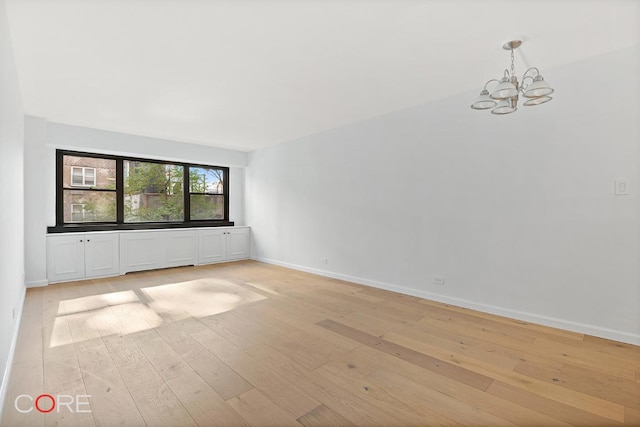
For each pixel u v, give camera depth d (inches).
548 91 86.4
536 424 66.5
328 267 203.6
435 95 143.6
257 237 264.4
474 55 105.5
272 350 100.0
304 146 218.7
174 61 108.1
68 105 152.6
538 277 121.8
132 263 211.3
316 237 211.6
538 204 121.4
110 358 94.0
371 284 179.5
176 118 174.7
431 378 83.9
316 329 117.3
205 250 246.5
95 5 78.1
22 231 147.9
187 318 128.3
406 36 93.6
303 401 73.8
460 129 142.1
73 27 87.5
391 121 167.8
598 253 109.1
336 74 119.6
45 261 176.4
